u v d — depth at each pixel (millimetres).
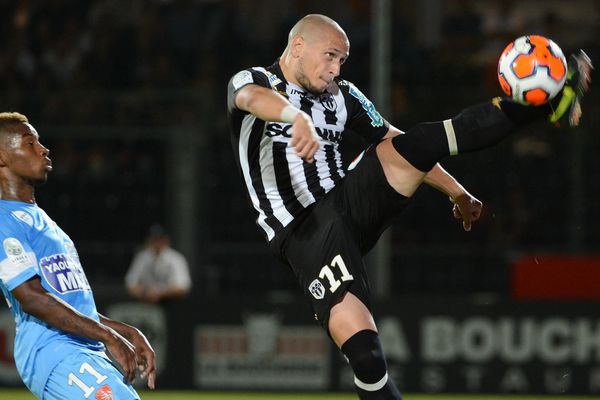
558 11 61094
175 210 44125
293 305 42031
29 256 17219
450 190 18641
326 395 41344
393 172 16688
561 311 40531
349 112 18188
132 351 17016
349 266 16781
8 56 57594
